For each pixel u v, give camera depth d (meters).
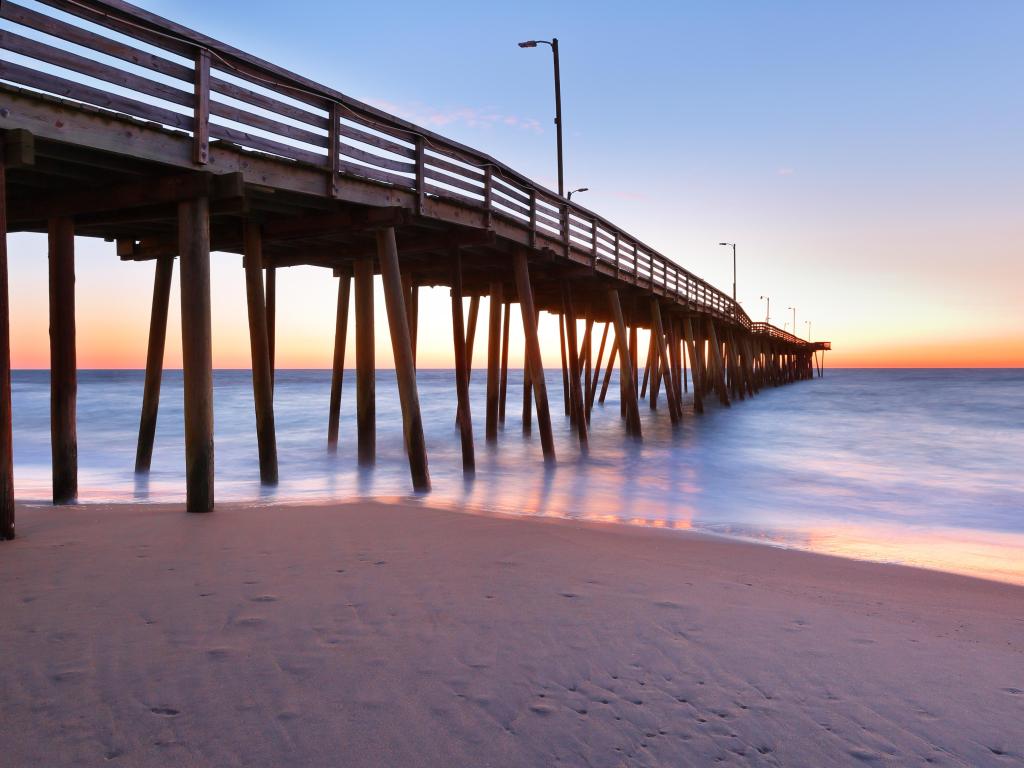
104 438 18.25
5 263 5.34
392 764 2.43
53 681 2.94
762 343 52.78
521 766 2.45
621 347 17.84
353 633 3.57
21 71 5.26
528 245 12.30
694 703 2.96
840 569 5.74
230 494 9.16
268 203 8.37
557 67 17.03
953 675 3.37
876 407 36.00
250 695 2.88
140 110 6.00
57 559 4.82
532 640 3.56
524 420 19.48
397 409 29.62
